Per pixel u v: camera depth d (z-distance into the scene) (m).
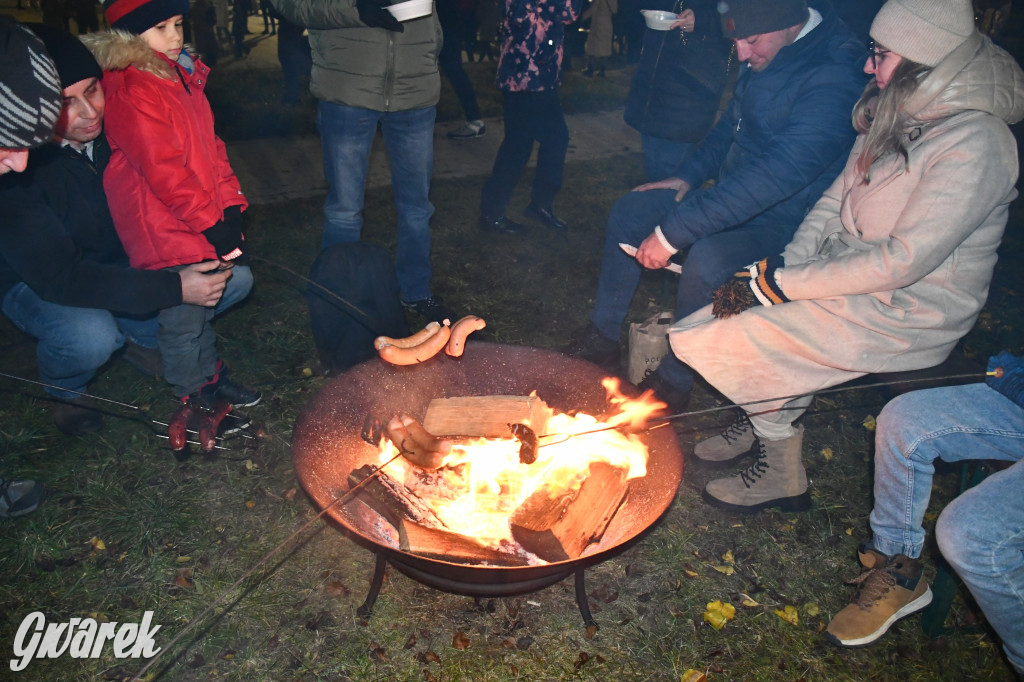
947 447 2.18
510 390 2.73
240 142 6.80
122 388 3.43
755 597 2.58
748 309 2.55
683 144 4.38
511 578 1.89
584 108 8.68
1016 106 2.11
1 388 3.36
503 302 4.34
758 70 2.93
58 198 2.54
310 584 2.54
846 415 3.52
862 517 2.94
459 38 6.73
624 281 3.48
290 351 3.79
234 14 11.48
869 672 2.33
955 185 2.10
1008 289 4.71
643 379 3.35
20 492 2.72
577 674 2.28
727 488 2.93
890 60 2.19
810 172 2.73
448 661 2.30
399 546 2.09
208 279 2.68
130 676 2.20
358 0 3.14
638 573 2.64
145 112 2.41
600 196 5.95
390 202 5.48
